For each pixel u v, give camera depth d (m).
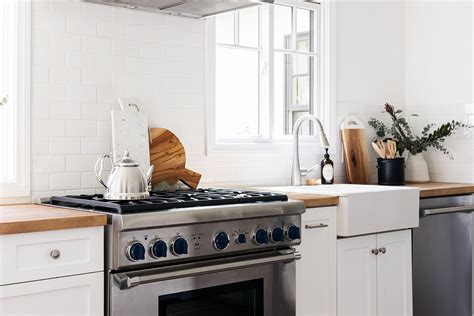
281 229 2.67
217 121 3.68
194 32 3.32
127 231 2.23
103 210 2.38
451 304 3.79
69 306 2.17
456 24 4.21
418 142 4.19
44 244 2.11
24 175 2.73
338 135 4.10
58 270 2.14
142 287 2.28
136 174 2.56
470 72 4.14
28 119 2.74
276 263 2.67
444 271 3.74
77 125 2.89
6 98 2.69
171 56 3.23
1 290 2.01
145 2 2.94
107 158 2.99
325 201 2.98
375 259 3.25
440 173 4.31
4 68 2.73
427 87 4.38
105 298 2.26
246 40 3.80
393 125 4.23
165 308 2.34
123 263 2.22
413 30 4.46
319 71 4.07
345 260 3.11
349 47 4.15
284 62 3.97
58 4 2.82
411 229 3.53
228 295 2.54
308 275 2.94
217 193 2.89
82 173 2.91
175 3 2.97
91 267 2.22
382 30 4.36
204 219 2.39
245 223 2.56
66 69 2.86
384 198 3.22
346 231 3.03
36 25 2.76
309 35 4.09
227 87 3.73
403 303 3.43
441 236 3.71
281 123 3.99
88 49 2.92
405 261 3.43
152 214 2.26
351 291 3.14
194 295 2.42
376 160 4.32
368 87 4.27
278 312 2.71
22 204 2.70
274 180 3.74
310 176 3.93
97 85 2.96
